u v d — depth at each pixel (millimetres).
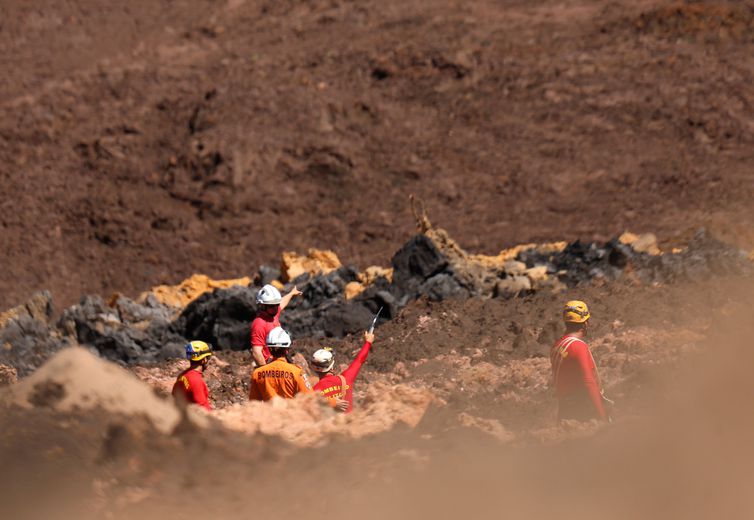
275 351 19766
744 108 99375
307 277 43125
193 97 107938
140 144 101250
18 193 95438
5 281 83312
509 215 86750
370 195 92375
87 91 111875
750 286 31516
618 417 16031
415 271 38875
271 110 101750
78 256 87000
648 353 24484
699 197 84938
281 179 94438
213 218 90812
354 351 32625
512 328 31438
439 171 95000
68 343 38312
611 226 81625
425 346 31109
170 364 34188
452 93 106562
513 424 19547
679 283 34562
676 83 103812
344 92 106562
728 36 111562
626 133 98062
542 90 105500
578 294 33781
